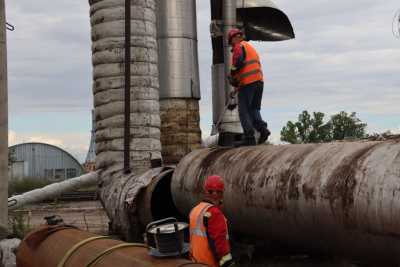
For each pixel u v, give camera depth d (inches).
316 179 252.7
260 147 336.8
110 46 519.8
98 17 525.7
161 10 633.6
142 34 522.9
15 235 395.9
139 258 217.5
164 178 420.5
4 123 399.9
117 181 476.1
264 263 343.0
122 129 517.3
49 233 303.6
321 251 274.5
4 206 396.8
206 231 221.6
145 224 418.3
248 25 802.8
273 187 281.6
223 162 344.8
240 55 387.5
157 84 538.3
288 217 272.7
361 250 233.5
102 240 263.3
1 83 398.9
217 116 711.1
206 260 221.8
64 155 2321.6
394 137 262.5
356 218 225.1
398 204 205.0
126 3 496.1
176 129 628.7
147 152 519.2
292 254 350.3
